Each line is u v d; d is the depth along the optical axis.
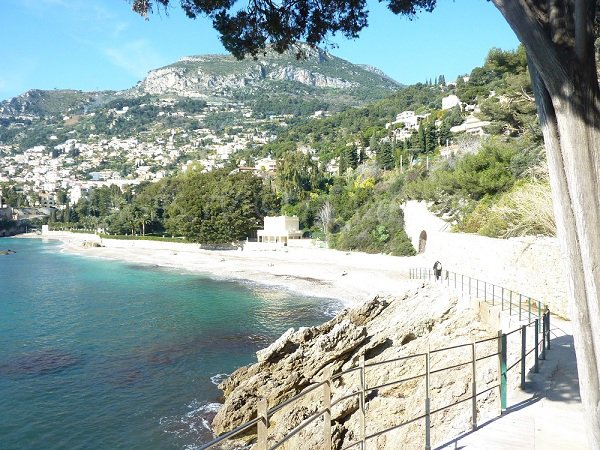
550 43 5.55
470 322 22.62
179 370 28.45
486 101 54.62
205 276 69.31
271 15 10.48
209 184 99.12
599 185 5.51
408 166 99.06
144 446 19.88
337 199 97.44
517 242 25.08
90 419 22.17
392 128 169.25
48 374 27.84
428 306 24.89
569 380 11.52
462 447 8.29
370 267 66.06
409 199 70.62
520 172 42.84
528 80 45.66
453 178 52.81
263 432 5.66
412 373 18.97
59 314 44.25
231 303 48.59
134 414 22.70
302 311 44.41
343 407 17.89
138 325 39.50
